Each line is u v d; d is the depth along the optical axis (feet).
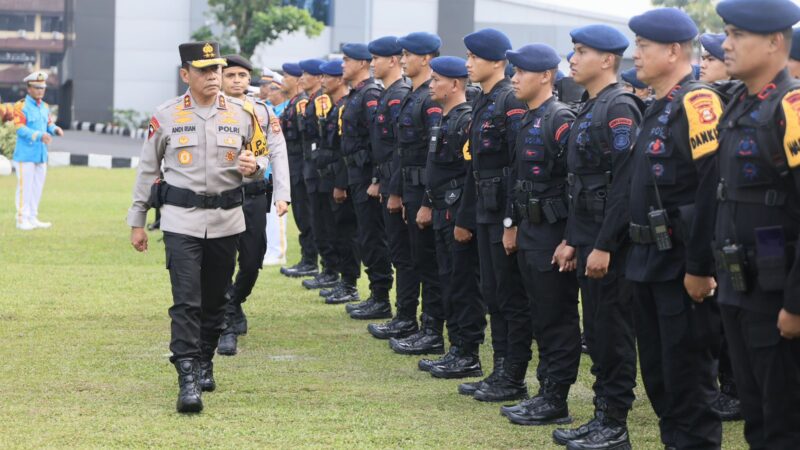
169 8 142.20
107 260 37.88
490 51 19.69
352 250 30.63
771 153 12.07
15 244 41.16
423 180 23.86
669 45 14.55
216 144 19.38
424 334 24.52
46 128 46.39
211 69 19.21
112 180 74.64
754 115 12.34
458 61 22.06
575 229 16.75
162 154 19.66
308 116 31.12
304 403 19.45
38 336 25.11
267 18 119.44
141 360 22.74
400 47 25.39
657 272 14.55
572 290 18.17
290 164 34.86
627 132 15.58
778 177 12.12
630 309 16.42
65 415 18.26
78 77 140.87
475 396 19.84
